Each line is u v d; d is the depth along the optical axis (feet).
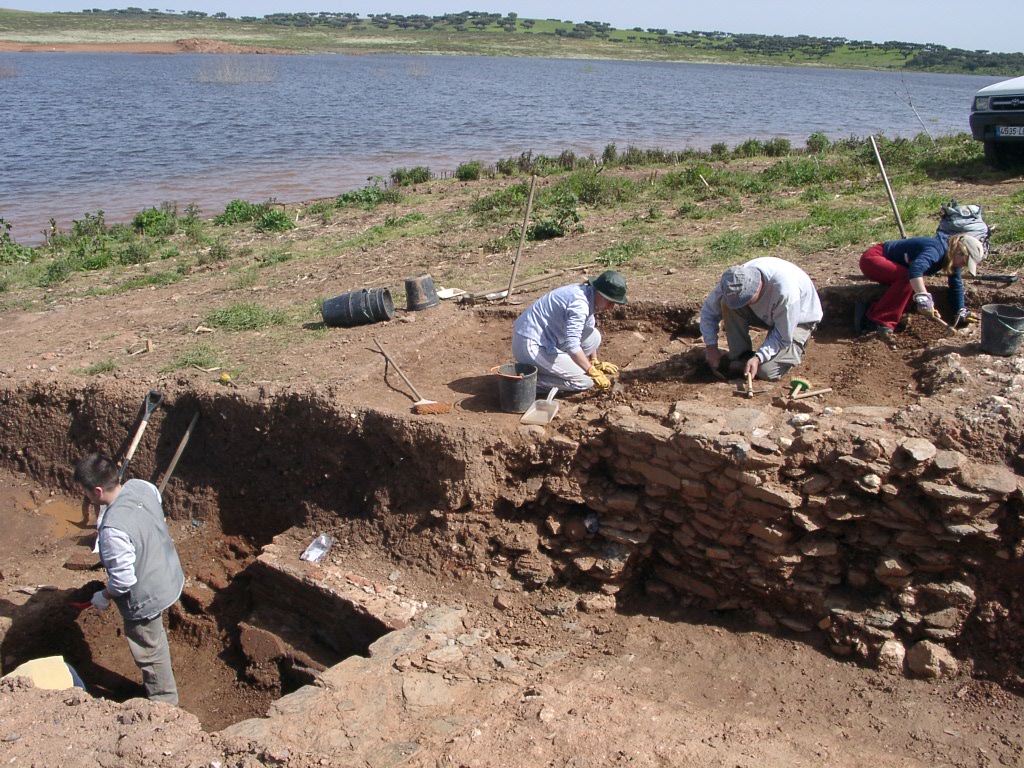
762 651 18.02
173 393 25.43
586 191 47.83
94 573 23.88
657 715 15.84
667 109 140.67
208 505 24.97
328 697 16.39
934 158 47.67
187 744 14.90
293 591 21.11
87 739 15.11
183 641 22.41
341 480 22.68
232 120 116.78
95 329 32.63
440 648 18.07
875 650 17.15
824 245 31.30
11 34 354.13
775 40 472.85
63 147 90.74
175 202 62.34
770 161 59.16
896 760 14.97
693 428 18.51
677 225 38.73
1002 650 16.69
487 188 58.34
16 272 43.52
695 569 19.17
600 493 19.76
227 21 481.05
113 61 273.13
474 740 14.92
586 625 19.13
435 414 21.53
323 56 350.43
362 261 39.01
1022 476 16.81
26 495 27.14
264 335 29.22
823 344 23.93
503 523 20.35
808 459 17.69
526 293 30.50
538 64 330.75
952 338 22.17
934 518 16.85
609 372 23.30
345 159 83.87
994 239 29.01
